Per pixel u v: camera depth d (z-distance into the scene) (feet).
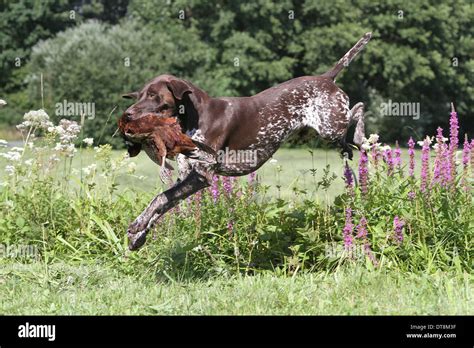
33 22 157.48
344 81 135.85
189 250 26.89
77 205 31.42
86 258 29.32
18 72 153.99
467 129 156.66
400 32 138.62
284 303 23.00
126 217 31.07
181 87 25.61
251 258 27.94
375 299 23.34
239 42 131.75
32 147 32.71
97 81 114.42
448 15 143.33
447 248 27.09
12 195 32.81
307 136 29.50
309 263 27.91
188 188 25.44
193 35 132.36
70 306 22.72
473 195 28.04
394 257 26.86
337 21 137.28
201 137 26.48
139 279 26.22
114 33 121.80
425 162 28.09
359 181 28.45
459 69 151.33
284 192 47.73
